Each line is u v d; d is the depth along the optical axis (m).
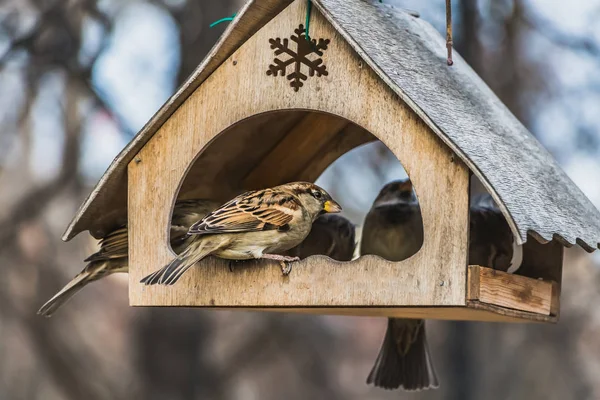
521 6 17.28
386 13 9.79
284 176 11.02
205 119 9.17
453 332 18.91
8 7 16.59
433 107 8.47
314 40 8.77
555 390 22.20
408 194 10.33
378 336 26.84
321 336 24.08
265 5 8.77
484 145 8.59
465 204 8.10
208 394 19.23
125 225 9.79
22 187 21.22
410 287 8.21
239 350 20.78
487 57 18.09
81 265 21.20
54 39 16.19
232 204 8.83
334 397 24.06
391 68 8.59
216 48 8.95
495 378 22.41
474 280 8.09
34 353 23.14
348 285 8.47
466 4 16.84
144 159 9.41
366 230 10.41
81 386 20.33
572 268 21.03
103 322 25.55
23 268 20.06
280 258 8.73
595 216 9.44
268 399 25.36
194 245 8.71
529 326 22.16
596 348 21.97
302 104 8.77
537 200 8.42
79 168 18.03
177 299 9.16
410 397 25.34
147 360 17.53
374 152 18.48
